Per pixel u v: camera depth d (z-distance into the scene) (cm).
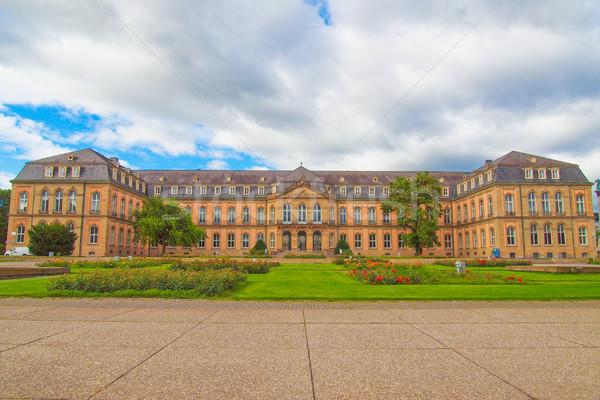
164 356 761
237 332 973
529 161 6138
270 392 586
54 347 819
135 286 1664
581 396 577
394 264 2769
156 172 7938
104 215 5816
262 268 2802
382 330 1002
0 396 560
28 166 6034
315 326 1048
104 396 565
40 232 4747
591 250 5812
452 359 754
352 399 562
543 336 941
